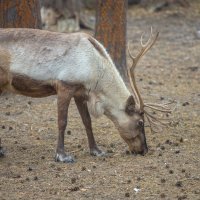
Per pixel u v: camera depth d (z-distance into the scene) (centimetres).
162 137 2516
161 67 3841
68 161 2186
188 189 1938
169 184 1980
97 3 3209
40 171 2097
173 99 3106
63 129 2178
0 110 2880
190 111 2911
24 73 2153
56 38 2173
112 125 2673
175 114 2850
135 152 2270
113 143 2438
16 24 2969
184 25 5453
